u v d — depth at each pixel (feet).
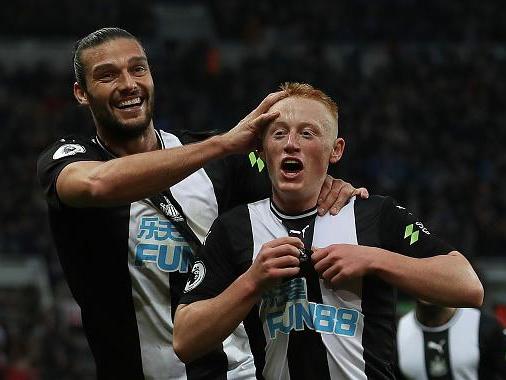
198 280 14.90
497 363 23.57
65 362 55.72
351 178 89.25
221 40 112.98
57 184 16.21
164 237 17.25
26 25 105.50
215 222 15.31
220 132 19.04
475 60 109.09
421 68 106.52
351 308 14.35
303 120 14.37
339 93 101.30
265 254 13.67
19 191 81.35
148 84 17.34
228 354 17.10
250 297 13.79
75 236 17.30
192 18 115.65
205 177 17.89
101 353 17.74
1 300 63.72
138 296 17.22
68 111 93.91
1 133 90.33
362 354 14.25
